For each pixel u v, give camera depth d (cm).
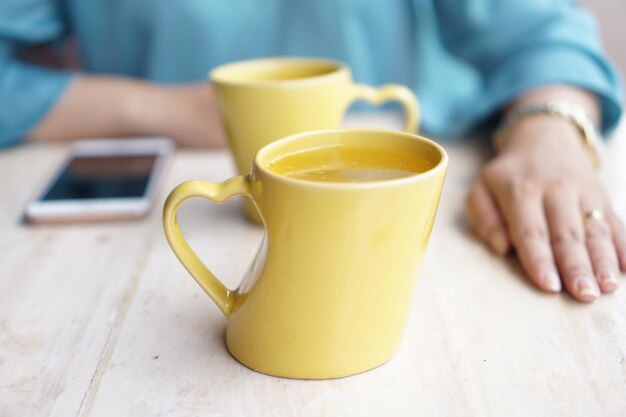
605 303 39
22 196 55
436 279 42
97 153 60
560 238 43
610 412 32
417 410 32
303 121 47
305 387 34
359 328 33
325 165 34
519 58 65
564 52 63
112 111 65
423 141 35
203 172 58
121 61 80
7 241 48
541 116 56
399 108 73
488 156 60
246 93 46
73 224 50
